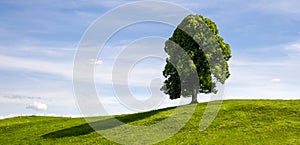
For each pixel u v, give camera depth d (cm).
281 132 4584
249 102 6078
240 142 4328
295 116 5166
